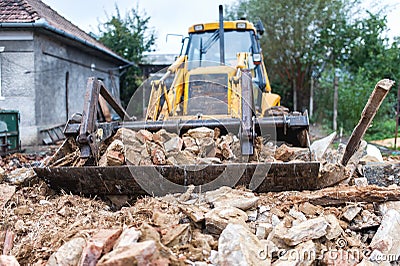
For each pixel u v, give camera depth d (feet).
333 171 11.52
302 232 8.53
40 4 46.52
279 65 56.34
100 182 11.32
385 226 9.18
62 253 7.73
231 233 7.79
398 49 52.80
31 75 32.68
